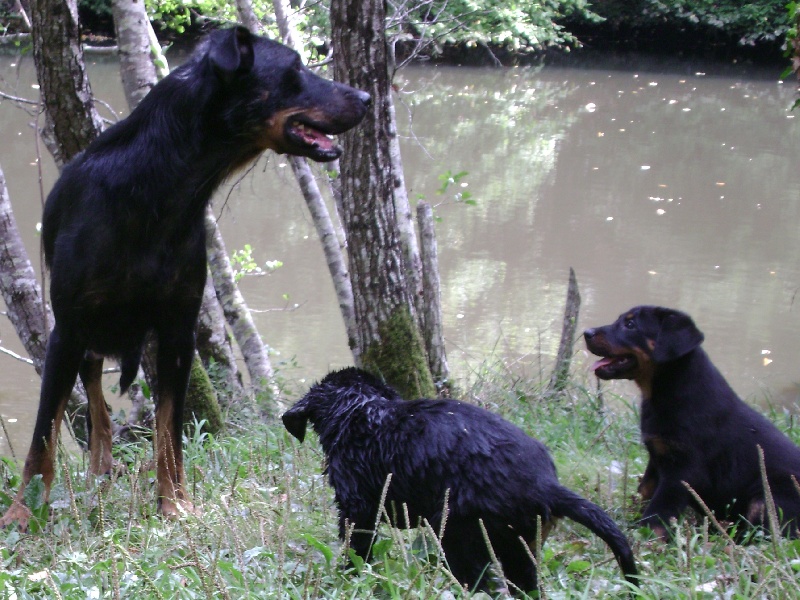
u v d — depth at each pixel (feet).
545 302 17.97
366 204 10.85
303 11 15.31
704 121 33.94
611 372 9.41
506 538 7.97
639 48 52.60
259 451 10.24
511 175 26.30
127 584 7.75
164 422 9.25
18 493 8.89
